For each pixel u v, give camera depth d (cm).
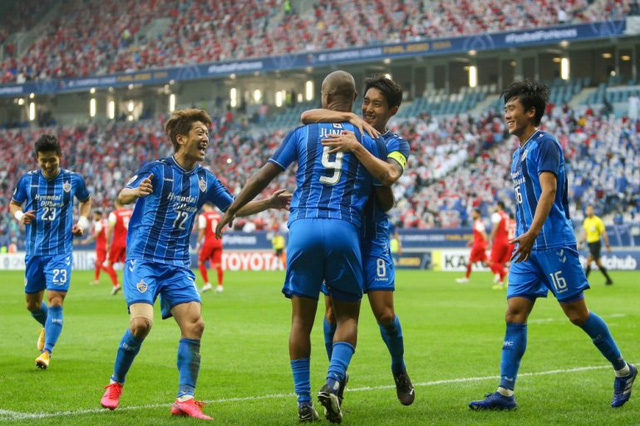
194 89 12319
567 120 8669
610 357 1516
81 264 8912
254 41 11244
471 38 9288
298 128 1427
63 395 1683
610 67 9781
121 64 12131
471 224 8088
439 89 10688
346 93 1445
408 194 8781
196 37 11825
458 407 1526
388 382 1841
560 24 8781
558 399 1594
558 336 2680
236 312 3725
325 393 1284
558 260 1497
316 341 2614
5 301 4494
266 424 1371
